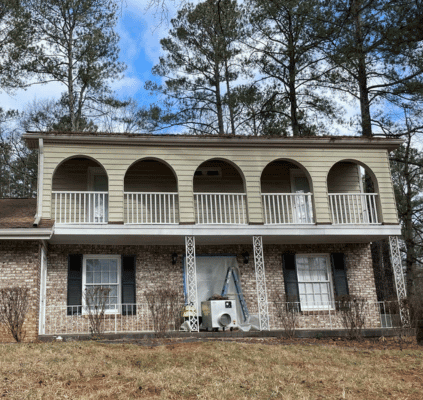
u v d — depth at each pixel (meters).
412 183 26.62
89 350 10.62
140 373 9.27
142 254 16.05
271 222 16.50
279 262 16.81
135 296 15.57
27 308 12.97
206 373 9.47
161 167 17.08
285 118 25.19
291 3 21.86
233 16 25.44
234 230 15.06
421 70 21.05
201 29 26.98
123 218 14.55
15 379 8.66
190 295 14.36
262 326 14.31
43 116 28.53
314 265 17.16
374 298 16.94
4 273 13.20
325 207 15.66
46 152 14.57
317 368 10.16
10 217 14.54
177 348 11.06
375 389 8.98
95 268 15.82
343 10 22.09
